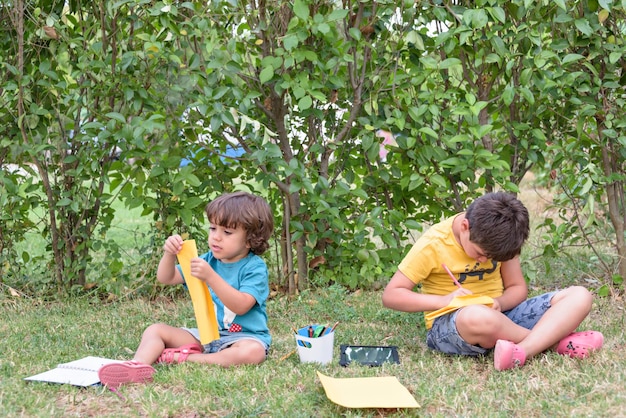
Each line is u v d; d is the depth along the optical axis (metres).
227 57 3.82
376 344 3.41
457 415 2.43
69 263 4.38
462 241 3.04
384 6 3.97
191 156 4.31
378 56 4.16
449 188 4.45
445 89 4.27
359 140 4.42
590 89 4.03
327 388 2.58
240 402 2.51
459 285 3.15
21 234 4.51
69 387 2.71
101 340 3.46
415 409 2.49
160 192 4.32
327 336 3.04
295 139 4.54
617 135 4.03
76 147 4.35
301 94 3.90
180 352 3.02
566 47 3.93
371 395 2.56
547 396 2.56
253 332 3.12
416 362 3.09
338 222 4.17
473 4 4.07
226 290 2.97
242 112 3.88
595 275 4.51
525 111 4.28
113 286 4.36
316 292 4.41
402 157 4.24
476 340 3.01
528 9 3.95
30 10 4.16
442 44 4.10
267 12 4.06
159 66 3.97
